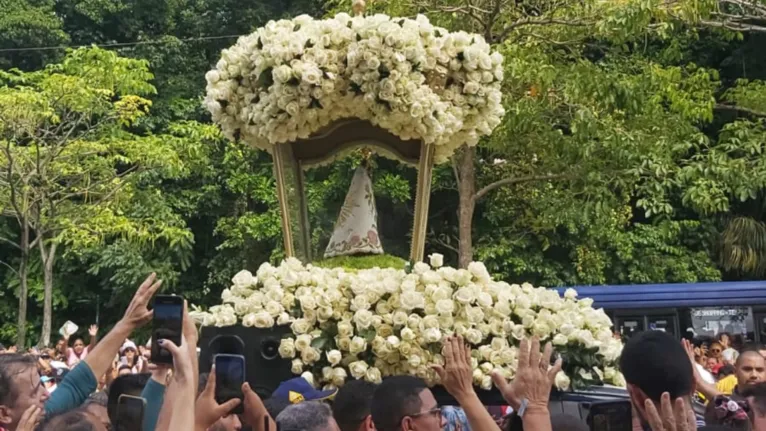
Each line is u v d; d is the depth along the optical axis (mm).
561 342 4785
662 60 16016
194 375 3611
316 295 4824
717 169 13055
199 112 23094
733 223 19078
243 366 3598
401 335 4699
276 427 3730
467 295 4758
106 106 17422
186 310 3668
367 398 4109
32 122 15914
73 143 16547
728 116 18828
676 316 15320
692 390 3377
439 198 16328
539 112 12641
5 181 16312
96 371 4285
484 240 18203
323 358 4824
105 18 24547
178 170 18250
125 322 4348
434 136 5281
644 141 12875
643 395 3285
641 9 12203
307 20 5375
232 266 20656
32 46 23484
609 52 15172
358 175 5730
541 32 13523
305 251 5711
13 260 22844
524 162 14211
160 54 23500
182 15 24656
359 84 5180
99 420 3807
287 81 5207
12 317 22844
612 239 18422
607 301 15445
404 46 5148
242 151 19406
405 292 4742
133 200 20000
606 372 4887
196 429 3408
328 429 3898
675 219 19891
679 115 13656
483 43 5426
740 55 20375
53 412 3715
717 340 13398
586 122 12422
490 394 4777
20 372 4195
